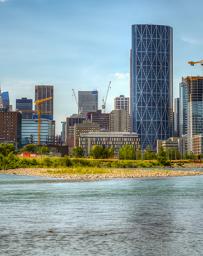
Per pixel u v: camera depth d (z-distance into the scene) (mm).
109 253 68812
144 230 85625
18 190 176500
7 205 124375
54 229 87125
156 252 69250
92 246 73188
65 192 166625
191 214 105188
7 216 103438
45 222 94938
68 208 117500
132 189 181250
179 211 110625
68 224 92562
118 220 97125
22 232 84312
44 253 69000
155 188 187000
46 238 79250
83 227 89062
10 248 72062
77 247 72625
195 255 67562
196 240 76875
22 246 73375
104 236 80688
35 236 80812
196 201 133250
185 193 161000
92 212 109750
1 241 76938
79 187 193750
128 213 107688
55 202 131750
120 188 187125
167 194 157250
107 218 100062
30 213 108312
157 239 77875
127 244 74438
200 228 87312
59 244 74750
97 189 181750
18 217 101875
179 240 76938
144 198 143125
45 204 126688
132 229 86750
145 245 73562
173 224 91812
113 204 126312
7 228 88250
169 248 71500
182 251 69688
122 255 67688
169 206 120938
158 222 94250
